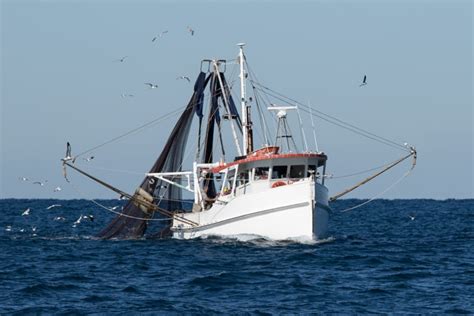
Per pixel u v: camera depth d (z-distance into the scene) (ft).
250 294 467.93
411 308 431.43
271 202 645.92
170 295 467.11
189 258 609.01
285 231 645.92
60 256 645.10
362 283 499.92
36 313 422.00
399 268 558.56
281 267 558.56
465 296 460.14
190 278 520.42
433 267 565.94
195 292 475.31
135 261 603.67
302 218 637.30
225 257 603.67
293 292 472.44
